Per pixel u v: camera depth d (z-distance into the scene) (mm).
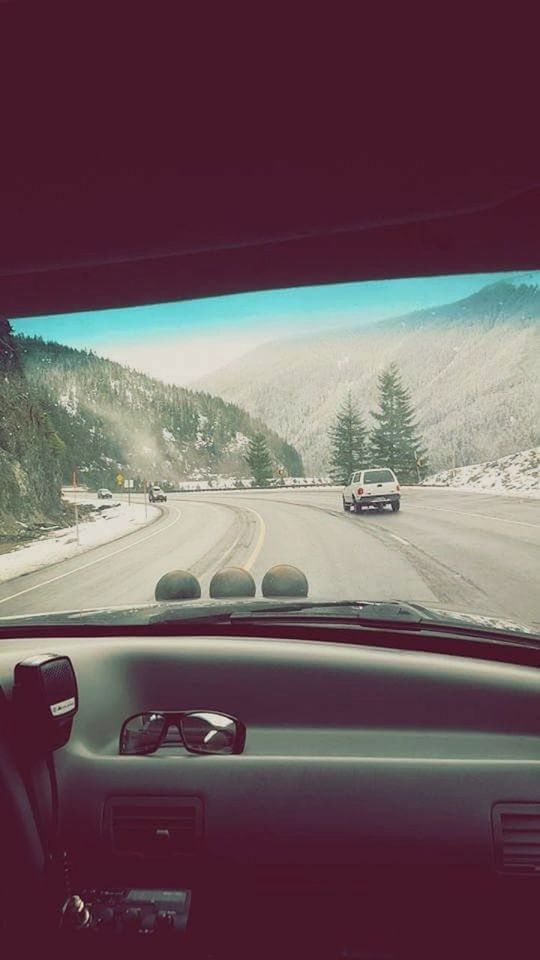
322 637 2545
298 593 3668
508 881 2020
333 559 18094
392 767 2100
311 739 2334
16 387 50531
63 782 2184
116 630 2615
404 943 2002
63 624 2617
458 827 2041
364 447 94125
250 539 25359
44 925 1857
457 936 2018
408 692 2375
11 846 1812
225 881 2107
